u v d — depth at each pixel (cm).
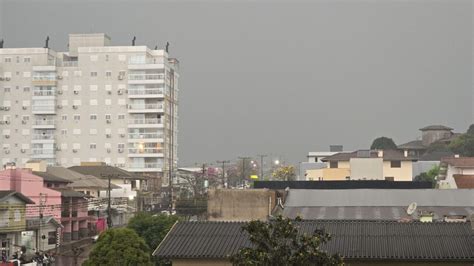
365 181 7919
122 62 15238
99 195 11119
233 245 3681
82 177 11406
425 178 11069
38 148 15412
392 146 16525
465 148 15225
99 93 15288
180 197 11762
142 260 5253
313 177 11162
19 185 9238
